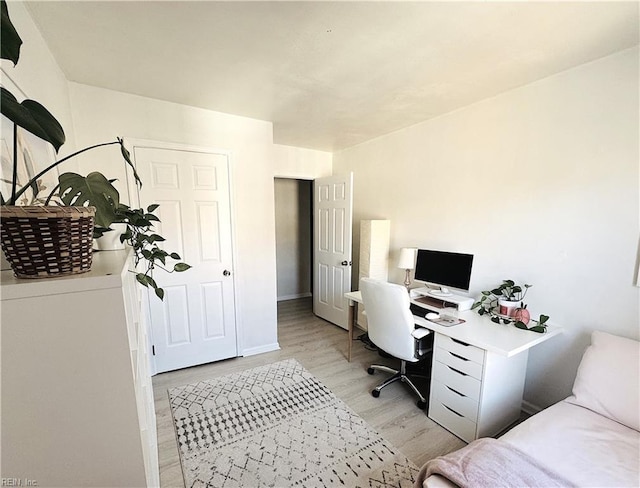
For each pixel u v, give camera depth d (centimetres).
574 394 158
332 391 238
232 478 156
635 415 134
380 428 195
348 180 354
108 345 65
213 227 272
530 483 99
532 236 207
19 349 59
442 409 197
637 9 127
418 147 294
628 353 147
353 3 124
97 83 207
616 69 164
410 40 152
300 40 152
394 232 331
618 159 167
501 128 222
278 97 230
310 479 155
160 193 246
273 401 223
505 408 189
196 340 275
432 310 229
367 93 221
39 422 62
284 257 521
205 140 260
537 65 179
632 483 107
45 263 62
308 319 417
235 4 124
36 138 123
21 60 121
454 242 263
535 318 208
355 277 396
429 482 106
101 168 222
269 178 296
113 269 73
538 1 123
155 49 161
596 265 178
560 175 191
